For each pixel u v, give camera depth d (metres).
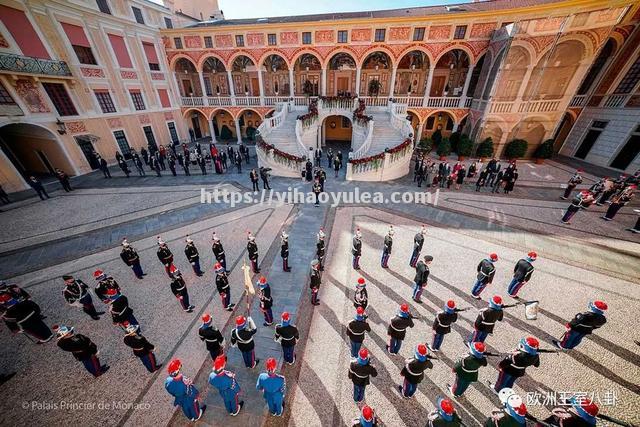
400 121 20.44
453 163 21.09
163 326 7.18
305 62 27.75
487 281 7.51
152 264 9.86
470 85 24.84
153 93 25.19
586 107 20.75
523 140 20.47
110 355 6.47
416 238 8.88
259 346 6.62
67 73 17.86
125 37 21.98
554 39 17.41
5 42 14.92
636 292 8.05
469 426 4.97
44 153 19.05
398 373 5.94
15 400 5.56
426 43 22.09
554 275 8.84
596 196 13.62
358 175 17.50
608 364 5.99
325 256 10.09
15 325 6.35
